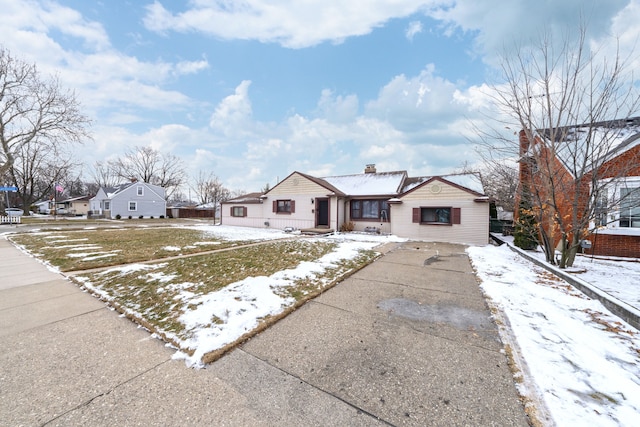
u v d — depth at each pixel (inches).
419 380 90.9
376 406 78.9
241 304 154.5
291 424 71.9
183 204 1946.4
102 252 325.4
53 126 832.3
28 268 244.2
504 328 129.3
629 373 93.6
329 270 238.4
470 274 234.2
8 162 796.6
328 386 87.9
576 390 84.8
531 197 279.7
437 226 481.7
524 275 228.2
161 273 223.8
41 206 1990.7
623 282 206.1
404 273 236.2
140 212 1408.7
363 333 124.7
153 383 88.5
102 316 141.8
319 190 623.8
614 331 125.5
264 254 317.1
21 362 99.7
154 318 137.5
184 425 71.4
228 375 93.2
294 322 135.9
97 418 73.4
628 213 300.2
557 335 121.5
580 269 244.4
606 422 71.5
